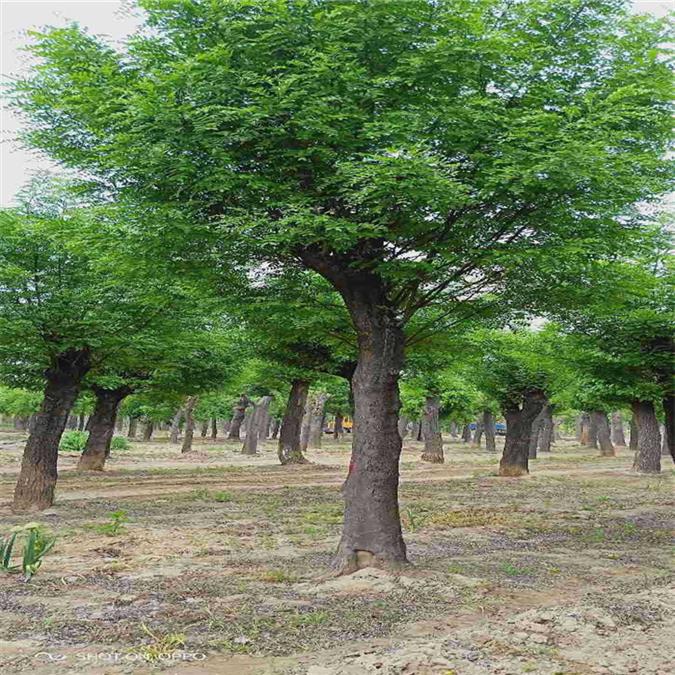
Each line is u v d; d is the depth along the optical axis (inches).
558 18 345.1
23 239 518.0
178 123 295.6
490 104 298.5
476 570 362.9
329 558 391.5
